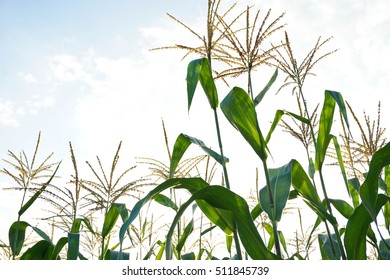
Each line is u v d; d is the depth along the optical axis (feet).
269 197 11.55
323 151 12.44
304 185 12.23
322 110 12.44
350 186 13.20
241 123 11.84
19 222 13.64
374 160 10.77
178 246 12.71
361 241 11.18
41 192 13.64
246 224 11.18
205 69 12.35
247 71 12.80
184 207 11.19
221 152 12.06
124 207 12.92
